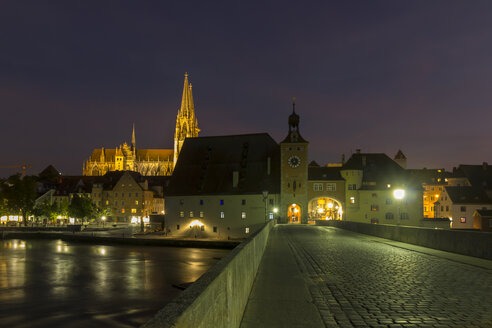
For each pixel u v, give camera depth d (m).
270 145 102.88
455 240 21.22
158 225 111.56
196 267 54.03
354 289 11.79
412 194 95.25
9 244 85.38
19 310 30.95
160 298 35.34
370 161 100.62
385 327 8.02
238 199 94.50
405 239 28.53
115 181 155.12
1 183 118.62
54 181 164.50
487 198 111.00
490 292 11.14
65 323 27.67
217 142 106.69
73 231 100.06
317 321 8.49
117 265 55.75
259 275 14.50
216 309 5.15
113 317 29.28
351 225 47.41
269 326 8.14
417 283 12.56
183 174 103.19
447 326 8.00
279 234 40.47
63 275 47.28
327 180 96.38
